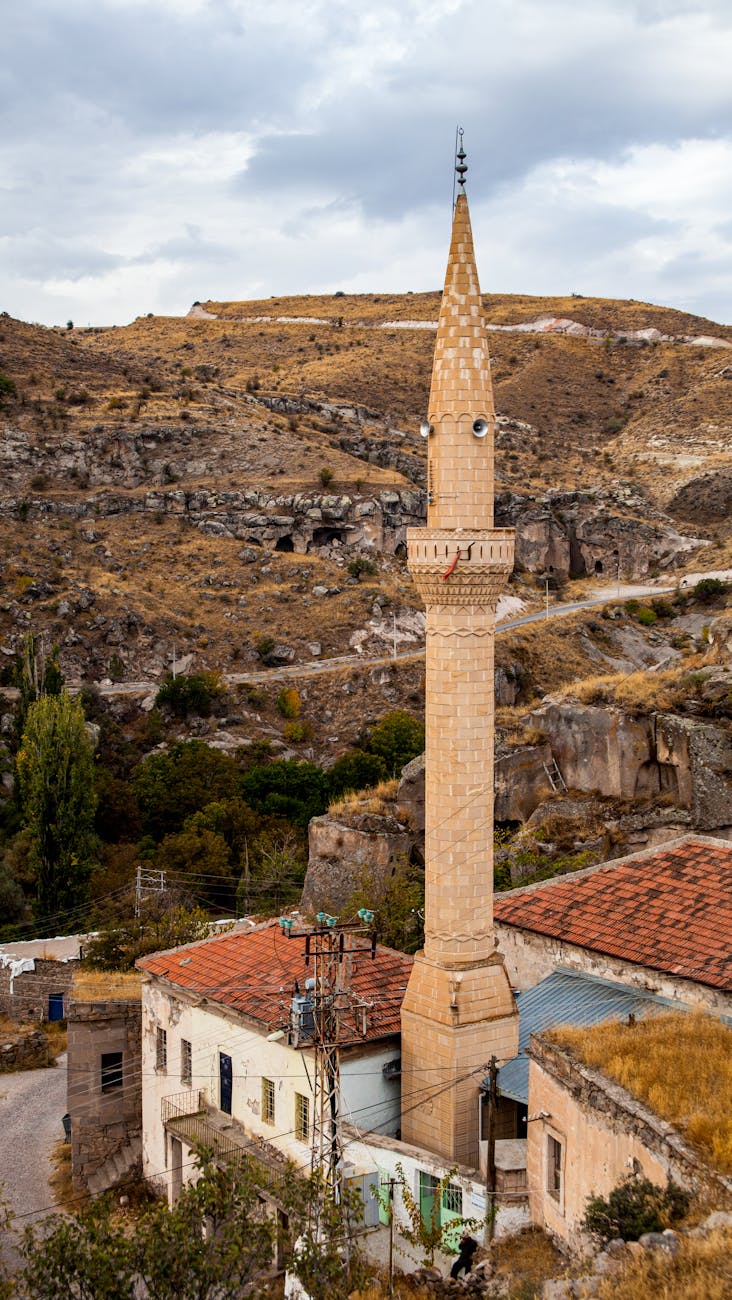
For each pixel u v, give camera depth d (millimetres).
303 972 40219
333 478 188625
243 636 153500
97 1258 24938
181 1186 38969
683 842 42344
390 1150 32281
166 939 54125
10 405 196625
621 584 197250
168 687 133500
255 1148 37094
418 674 142875
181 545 172500
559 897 40812
